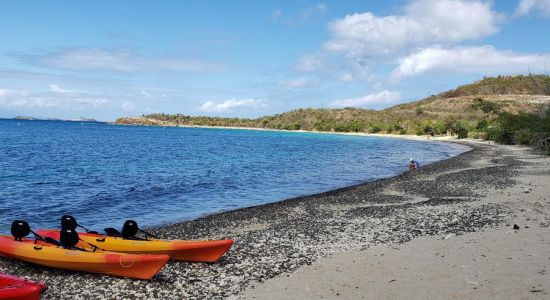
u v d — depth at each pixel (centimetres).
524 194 1920
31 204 1936
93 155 4675
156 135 11250
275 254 1069
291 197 2198
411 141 9150
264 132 16025
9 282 786
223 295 809
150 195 2216
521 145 6209
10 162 3744
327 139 10150
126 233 1117
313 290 815
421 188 2275
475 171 2969
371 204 1858
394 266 933
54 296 821
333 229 1351
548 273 840
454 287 791
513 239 1106
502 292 755
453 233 1219
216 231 1395
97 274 956
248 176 3042
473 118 13500
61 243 1028
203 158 4506
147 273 905
